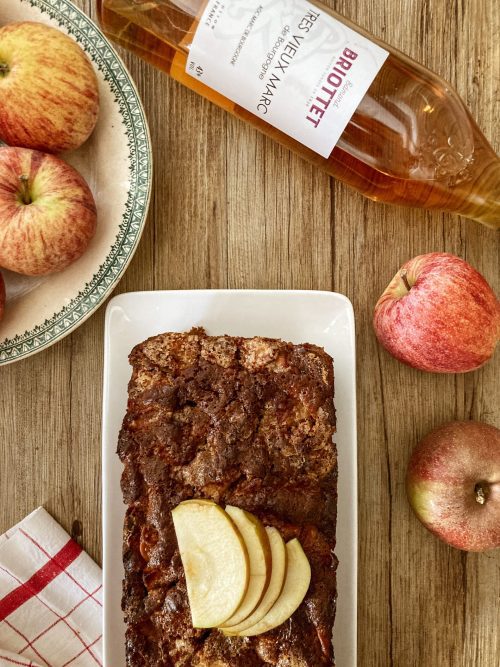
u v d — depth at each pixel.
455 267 0.45
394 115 0.45
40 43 0.44
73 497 0.50
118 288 0.50
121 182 0.48
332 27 0.41
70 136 0.46
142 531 0.42
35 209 0.44
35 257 0.45
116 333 0.48
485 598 0.49
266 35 0.41
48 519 0.49
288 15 0.41
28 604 0.49
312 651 0.40
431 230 0.50
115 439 0.47
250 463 0.41
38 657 0.49
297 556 0.40
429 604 0.49
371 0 0.50
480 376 0.50
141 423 0.43
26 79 0.44
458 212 0.48
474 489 0.46
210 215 0.50
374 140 0.45
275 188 0.50
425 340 0.45
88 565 0.49
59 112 0.45
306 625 0.41
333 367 0.46
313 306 0.48
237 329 0.48
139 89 0.50
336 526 0.47
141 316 0.48
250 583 0.39
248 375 0.43
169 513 0.41
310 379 0.43
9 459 0.50
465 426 0.47
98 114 0.47
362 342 0.50
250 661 0.40
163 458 0.42
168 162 0.50
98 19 0.46
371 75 0.41
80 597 0.49
